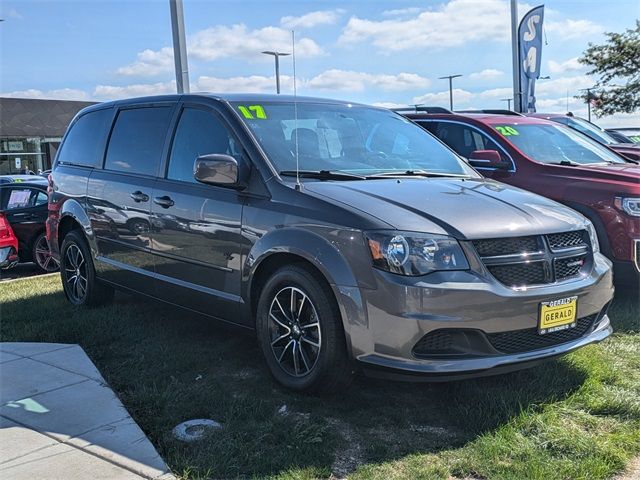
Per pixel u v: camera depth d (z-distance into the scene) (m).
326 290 3.77
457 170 5.11
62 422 3.63
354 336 3.61
